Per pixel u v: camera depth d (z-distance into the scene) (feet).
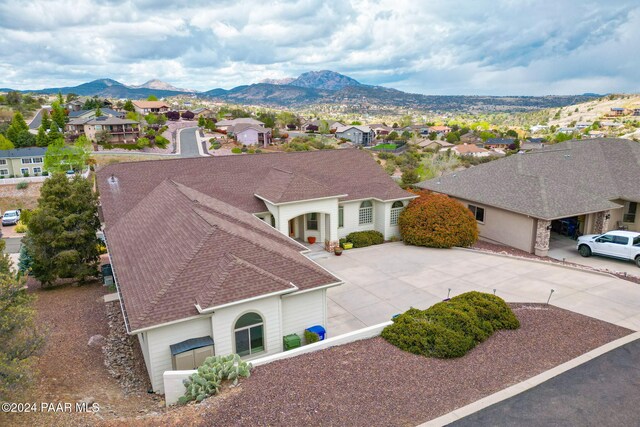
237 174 90.74
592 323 47.65
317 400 32.91
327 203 81.66
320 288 48.34
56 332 53.62
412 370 37.47
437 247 85.20
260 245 50.90
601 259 77.41
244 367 36.81
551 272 68.95
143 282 46.16
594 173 97.60
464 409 32.07
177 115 452.76
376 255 81.61
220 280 42.93
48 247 75.36
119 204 78.38
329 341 42.65
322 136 410.11
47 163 190.70
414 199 92.63
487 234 92.94
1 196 181.78
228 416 31.01
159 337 40.27
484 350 41.09
